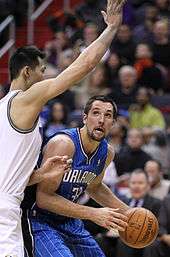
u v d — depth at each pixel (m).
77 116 24.05
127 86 24.81
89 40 26.56
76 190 12.45
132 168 21.11
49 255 12.00
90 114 12.09
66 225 12.60
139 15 29.78
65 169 11.42
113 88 25.09
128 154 21.25
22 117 11.16
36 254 12.08
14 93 11.36
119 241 17.73
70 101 25.52
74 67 10.91
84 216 11.66
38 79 11.74
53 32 31.41
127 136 22.20
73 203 11.78
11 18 30.67
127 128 23.09
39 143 11.44
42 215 12.32
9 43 30.69
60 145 11.95
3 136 11.24
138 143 21.17
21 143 11.20
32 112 11.10
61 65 26.17
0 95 25.19
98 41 10.98
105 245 18.05
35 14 31.69
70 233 12.63
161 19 28.39
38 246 12.09
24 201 12.14
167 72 27.16
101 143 12.46
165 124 24.47
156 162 19.48
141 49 26.62
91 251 12.82
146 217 12.28
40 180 11.44
